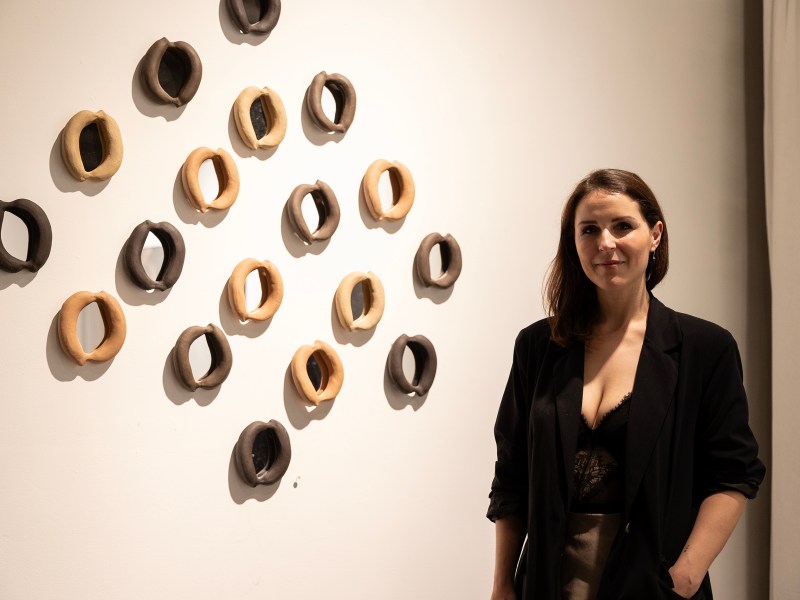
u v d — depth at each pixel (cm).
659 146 273
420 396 222
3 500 167
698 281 282
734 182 292
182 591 186
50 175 173
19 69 170
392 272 218
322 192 204
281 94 202
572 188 252
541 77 247
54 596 171
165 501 185
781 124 277
